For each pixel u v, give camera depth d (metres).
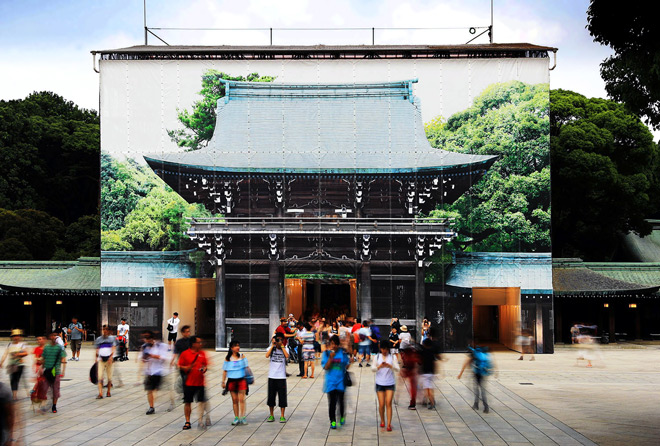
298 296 44.31
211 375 27.14
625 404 19.55
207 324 44.16
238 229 36.25
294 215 36.28
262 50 36.84
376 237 36.06
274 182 36.47
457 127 36.69
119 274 36.34
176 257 36.34
